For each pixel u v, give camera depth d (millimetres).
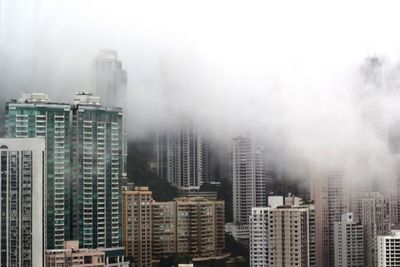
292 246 123688
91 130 125188
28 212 114312
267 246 124938
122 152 128750
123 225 126500
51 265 116125
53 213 119125
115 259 124562
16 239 113750
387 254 127312
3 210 113812
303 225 124688
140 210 128250
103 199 124938
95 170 124625
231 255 128375
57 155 121000
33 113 120438
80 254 118312
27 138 115688
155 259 128375
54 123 121750
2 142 115188
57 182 120250
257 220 125562
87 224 122562
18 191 114312
